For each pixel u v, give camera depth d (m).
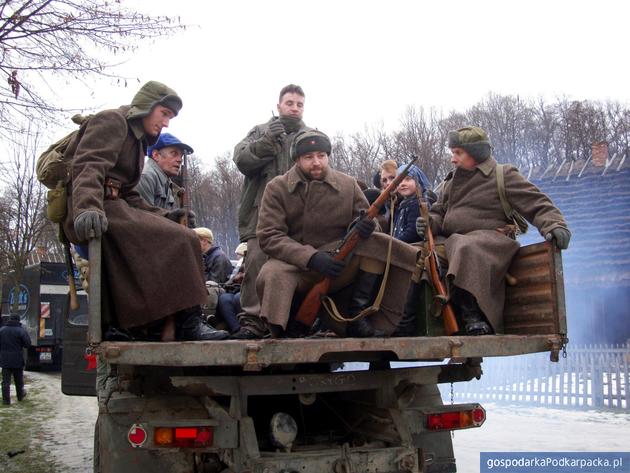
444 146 30.52
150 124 4.27
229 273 6.29
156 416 3.98
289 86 5.49
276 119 5.32
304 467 3.78
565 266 17.61
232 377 3.91
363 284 4.31
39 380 18.38
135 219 3.89
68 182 3.96
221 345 3.49
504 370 12.58
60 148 4.13
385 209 5.88
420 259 4.71
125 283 3.86
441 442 4.61
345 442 4.43
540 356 12.19
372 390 4.39
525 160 42.38
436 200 5.61
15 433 9.97
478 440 8.29
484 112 43.53
